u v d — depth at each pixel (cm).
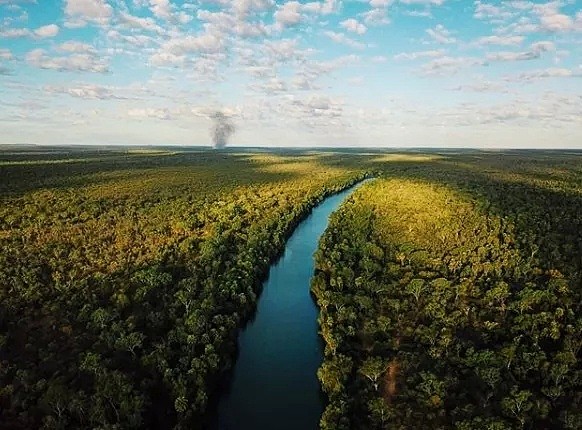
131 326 7844
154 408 6512
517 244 12206
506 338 7881
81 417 6078
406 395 6650
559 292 9075
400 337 8138
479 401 6450
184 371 7050
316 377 7838
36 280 9506
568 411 6047
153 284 9381
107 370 6919
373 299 9431
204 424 6675
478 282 9925
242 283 10031
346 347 7881
